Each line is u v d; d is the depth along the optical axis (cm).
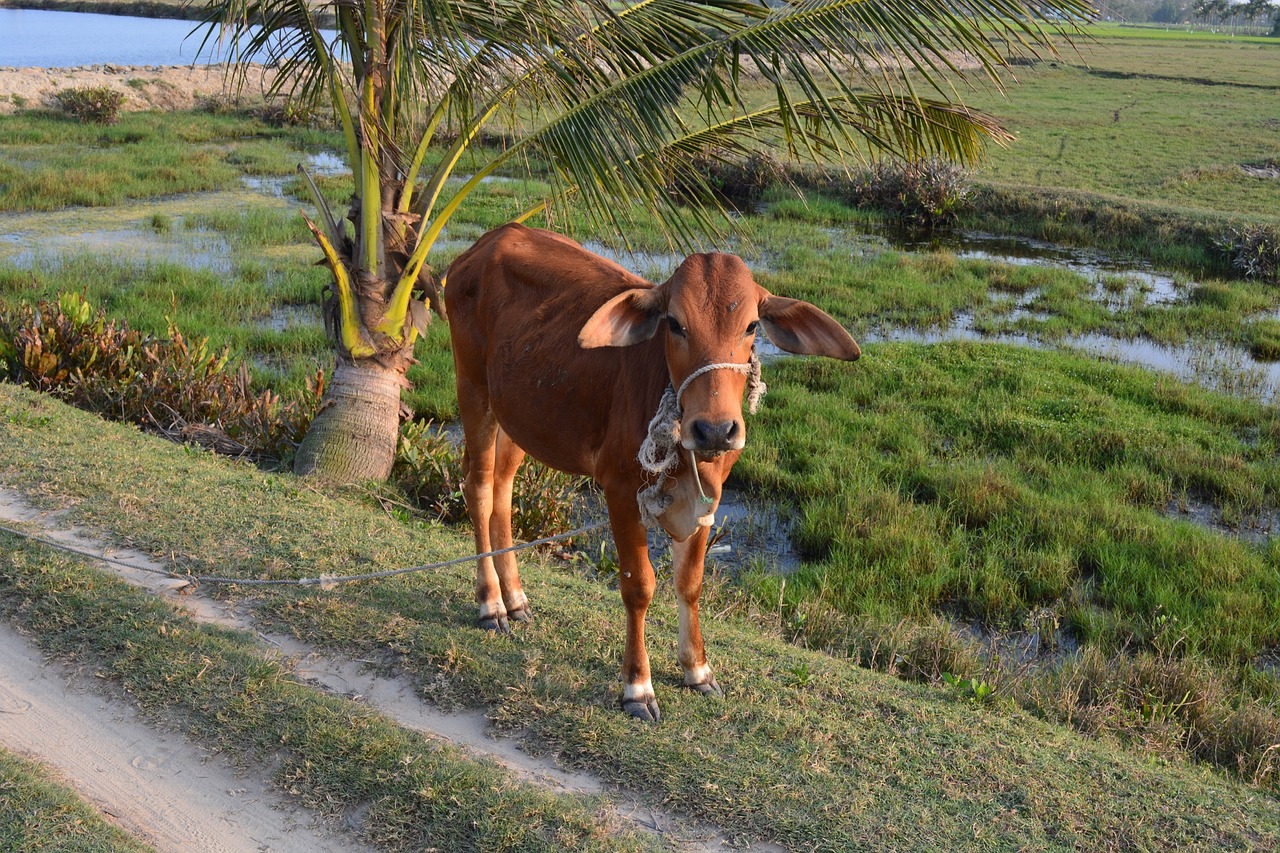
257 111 3106
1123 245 1977
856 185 2200
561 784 391
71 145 2512
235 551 564
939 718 452
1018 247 1991
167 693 442
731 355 358
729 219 669
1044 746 440
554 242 511
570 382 436
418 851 358
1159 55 5562
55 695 445
